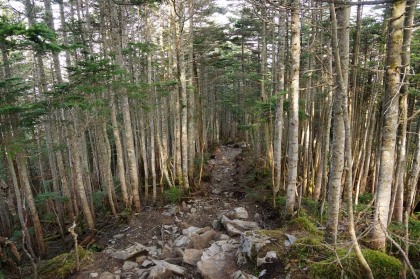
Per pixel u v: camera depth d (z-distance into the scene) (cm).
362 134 1226
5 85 659
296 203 966
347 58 465
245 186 1372
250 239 636
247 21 1565
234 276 561
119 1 1038
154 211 1127
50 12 965
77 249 738
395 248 580
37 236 905
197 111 1811
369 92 1174
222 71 2128
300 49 730
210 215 1085
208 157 2072
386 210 511
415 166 743
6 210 1173
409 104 927
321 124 1162
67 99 730
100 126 1071
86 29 1231
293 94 817
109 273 672
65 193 1053
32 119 755
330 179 577
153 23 1569
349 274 465
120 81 878
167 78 1338
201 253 719
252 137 1877
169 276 629
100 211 1249
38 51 636
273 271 541
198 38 1542
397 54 445
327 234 584
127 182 1341
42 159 1467
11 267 785
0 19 556
